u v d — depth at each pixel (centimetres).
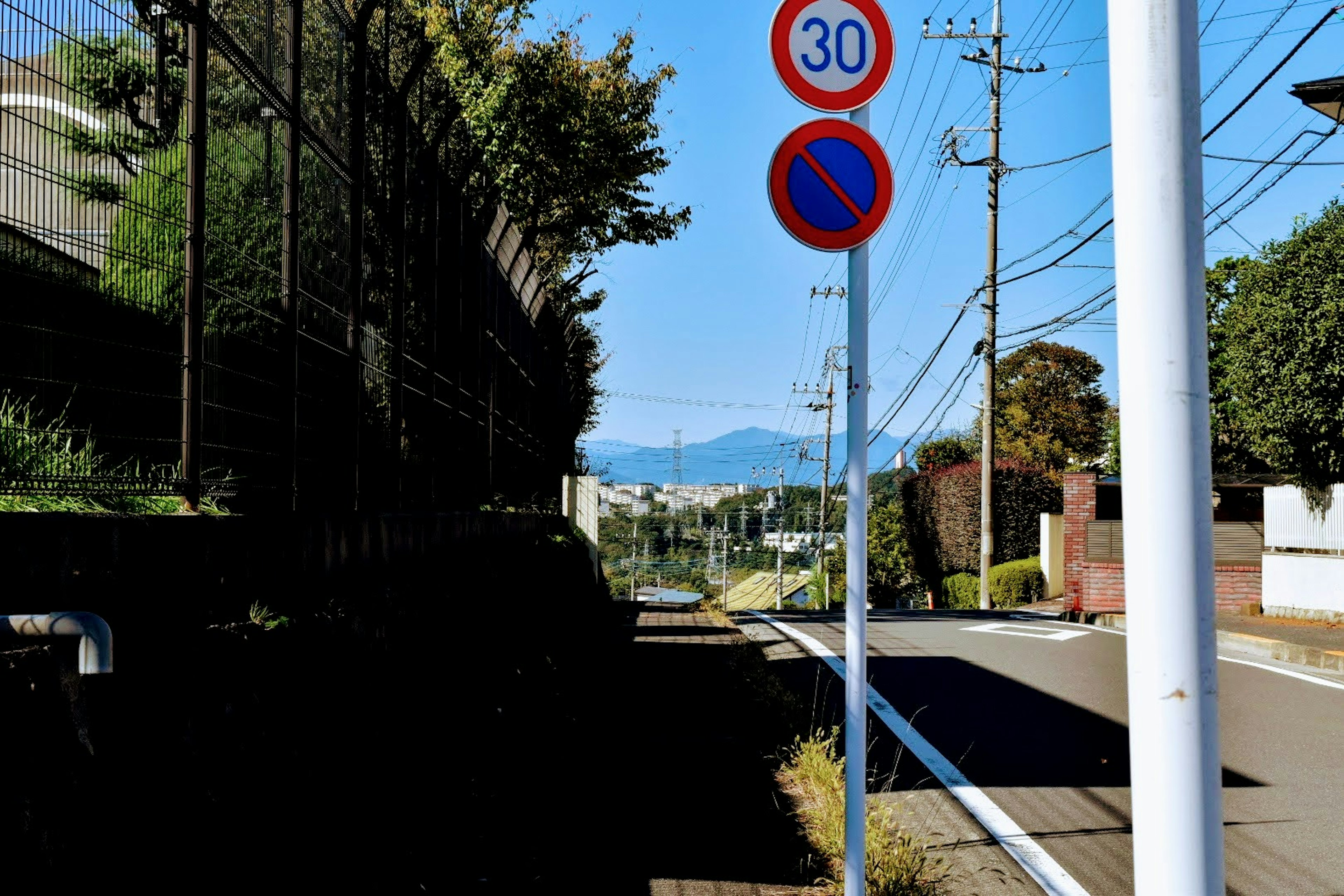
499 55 1694
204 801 307
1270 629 1427
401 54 1109
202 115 404
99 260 386
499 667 707
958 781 599
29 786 234
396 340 712
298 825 359
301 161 543
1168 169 197
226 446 421
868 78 344
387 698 494
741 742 608
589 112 1786
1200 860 189
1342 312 1395
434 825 425
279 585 434
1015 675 991
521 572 1106
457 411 915
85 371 377
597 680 841
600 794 516
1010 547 2933
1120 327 203
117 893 263
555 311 1898
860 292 335
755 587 8188
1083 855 465
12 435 324
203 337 407
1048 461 4247
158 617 334
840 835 433
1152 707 193
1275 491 1694
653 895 389
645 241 2012
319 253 568
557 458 1891
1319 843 479
